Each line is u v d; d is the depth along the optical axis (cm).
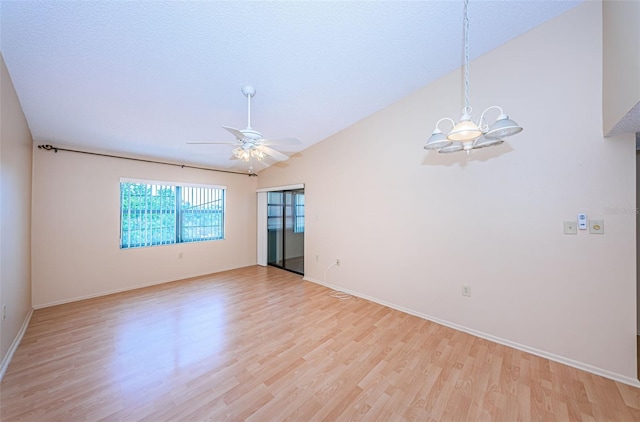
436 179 289
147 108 281
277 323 288
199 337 256
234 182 542
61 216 343
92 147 363
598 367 201
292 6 181
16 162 241
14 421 152
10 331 224
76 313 312
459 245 272
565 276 214
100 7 164
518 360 218
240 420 156
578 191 207
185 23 182
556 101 216
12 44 183
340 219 398
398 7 192
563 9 209
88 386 184
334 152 405
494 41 237
